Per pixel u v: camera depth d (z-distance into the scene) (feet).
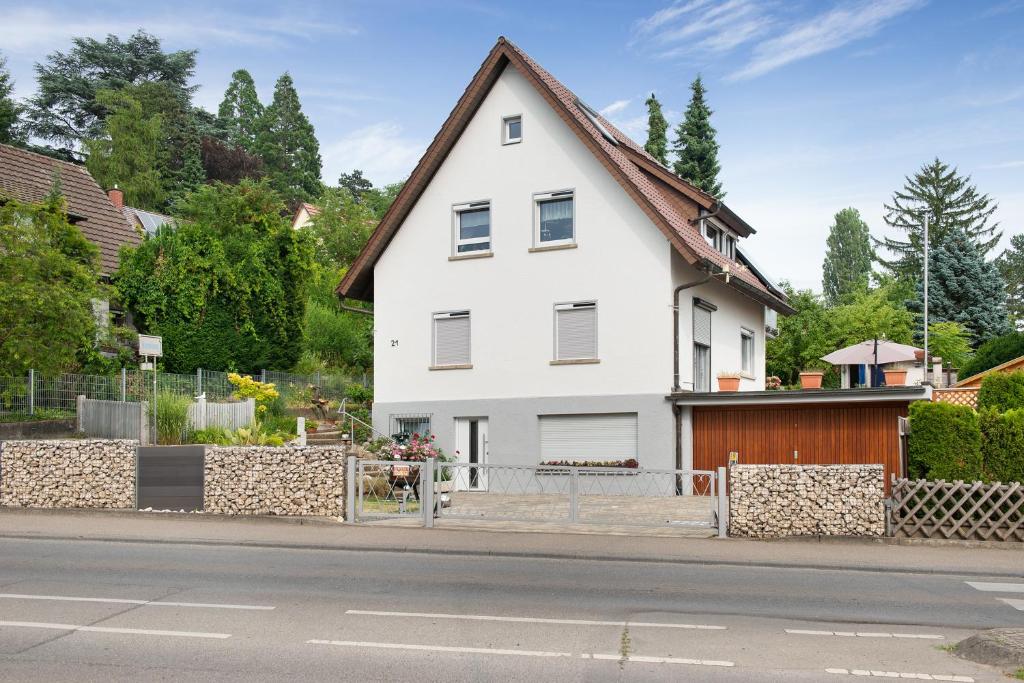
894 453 76.13
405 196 90.74
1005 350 118.62
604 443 82.84
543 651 27.55
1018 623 32.73
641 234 82.33
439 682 24.12
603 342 83.10
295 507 58.49
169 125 233.14
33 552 45.37
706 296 90.68
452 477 67.87
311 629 29.96
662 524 56.34
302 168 292.40
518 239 87.25
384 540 50.47
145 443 79.56
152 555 45.14
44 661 25.75
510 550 47.60
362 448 83.20
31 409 77.82
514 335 86.63
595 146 82.69
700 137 192.75
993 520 52.01
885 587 39.88
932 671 25.96
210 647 27.50
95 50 236.22
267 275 105.19
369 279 96.53
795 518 53.26
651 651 27.78
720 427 81.20
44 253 78.74
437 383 89.76
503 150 88.43
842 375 125.90
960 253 184.85
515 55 86.38
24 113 216.95
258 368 104.06
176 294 99.60
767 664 26.48
